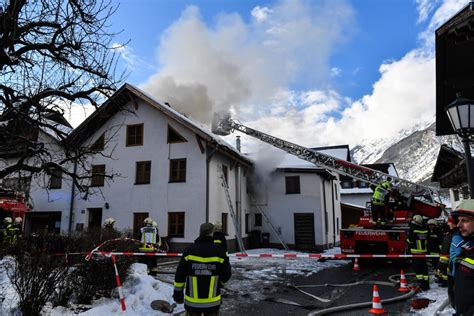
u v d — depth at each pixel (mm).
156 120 18281
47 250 5840
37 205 19516
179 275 3996
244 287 8953
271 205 21938
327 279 10203
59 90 7344
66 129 15742
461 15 6289
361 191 37750
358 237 12586
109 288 6391
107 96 8438
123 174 18266
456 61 7383
